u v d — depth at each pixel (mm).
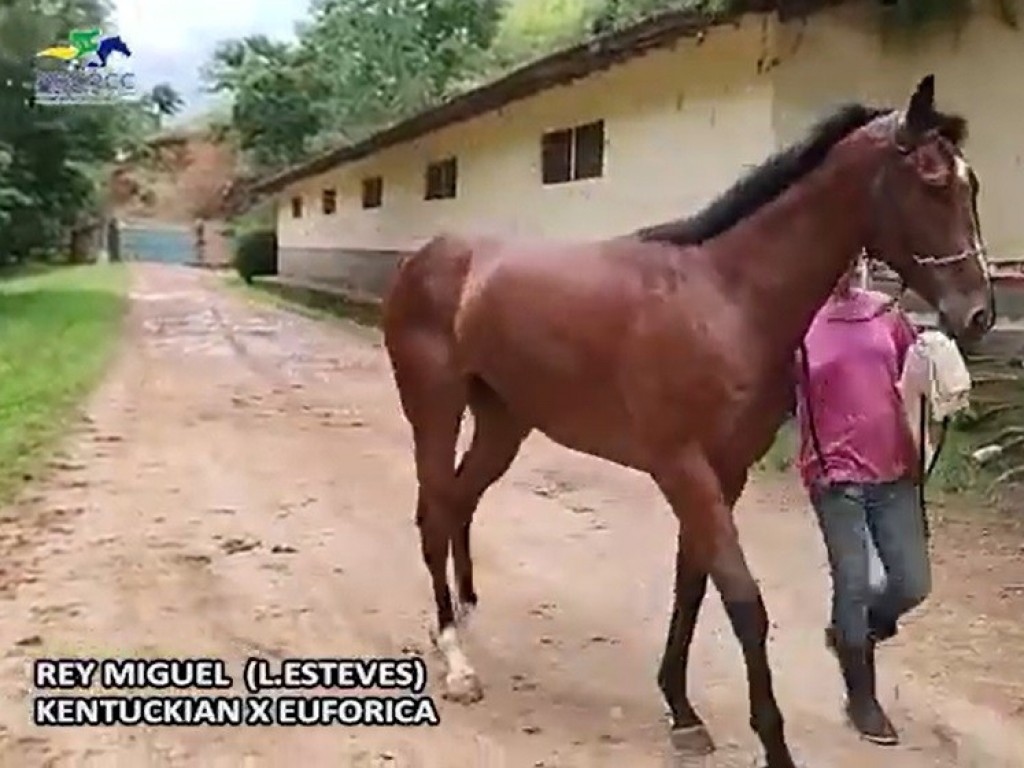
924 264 3564
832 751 4164
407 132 18484
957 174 3508
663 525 7512
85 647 5184
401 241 22406
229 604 5824
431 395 4797
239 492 8352
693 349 3762
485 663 5062
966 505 7902
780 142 10273
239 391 13438
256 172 39031
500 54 27172
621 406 3977
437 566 4945
